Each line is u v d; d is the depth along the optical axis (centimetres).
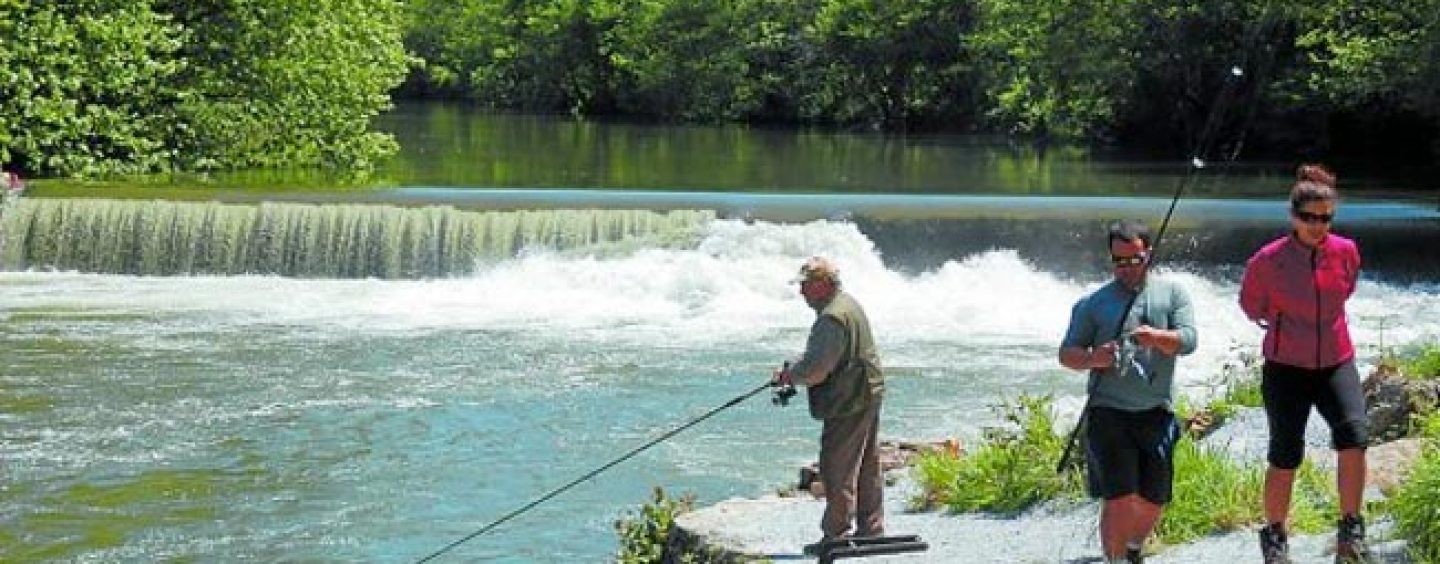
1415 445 1148
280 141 3916
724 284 2664
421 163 4609
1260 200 3362
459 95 11106
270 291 2688
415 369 2112
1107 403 903
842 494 1038
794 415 1870
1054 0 5128
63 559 1341
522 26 9994
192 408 1877
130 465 1633
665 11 8738
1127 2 4875
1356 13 3950
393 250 2809
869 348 1033
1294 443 898
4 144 3391
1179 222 2952
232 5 3847
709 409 1903
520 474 1619
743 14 8594
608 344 2302
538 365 2148
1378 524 998
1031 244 2873
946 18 7388
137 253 2839
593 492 1552
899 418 1844
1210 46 4847
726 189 3756
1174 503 1074
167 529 1430
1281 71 4603
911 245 2883
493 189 3262
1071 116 5756
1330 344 888
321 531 1430
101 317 2441
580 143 5862
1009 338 2391
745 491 1542
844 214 2938
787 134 6794
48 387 1970
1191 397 1714
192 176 3631
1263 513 1061
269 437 1750
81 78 3484
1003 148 5559
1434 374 1313
